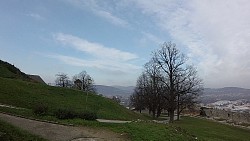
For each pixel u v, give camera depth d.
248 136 63.03
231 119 116.38
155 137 26.66
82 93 58.72
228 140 47.34
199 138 34.06
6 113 28.78
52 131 24.95
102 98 60.97
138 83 91.62
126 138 25.95
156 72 76.44
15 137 19.61
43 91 50.59
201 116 125.69
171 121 65.25
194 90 67.00
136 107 96.81
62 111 31.89
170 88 65.75
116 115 48.31
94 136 25.52
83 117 32.78
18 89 45.12
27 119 27.92
